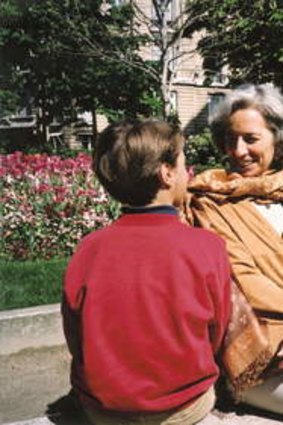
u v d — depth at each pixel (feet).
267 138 9.05
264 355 7.75
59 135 95.91
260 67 59.21
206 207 8.68
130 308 6.70
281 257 8.45
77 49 64.39
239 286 8.09
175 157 7.08
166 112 60.29
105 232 7.20
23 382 15.38
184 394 6.73
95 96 78.18
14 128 93.35
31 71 79.46
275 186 8.75
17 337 16.98
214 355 7.87
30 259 26.66
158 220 7.05
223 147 9.45
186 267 6.77
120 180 7.03
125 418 6.83
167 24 61.52
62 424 8.56
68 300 7.11
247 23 56.65
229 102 9.18
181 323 6.63
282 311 7.91
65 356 16.89
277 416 8.29
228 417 8.26
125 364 6.68
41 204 27.63
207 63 66.39
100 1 63.31
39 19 70.90
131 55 63.26
